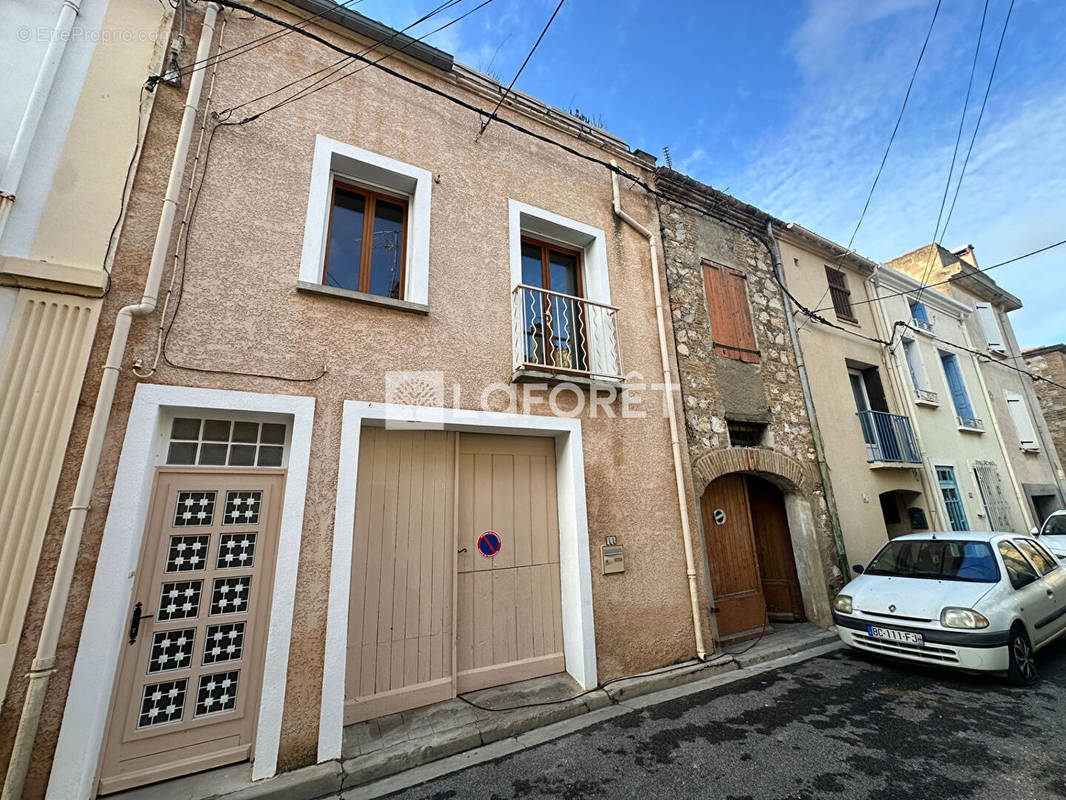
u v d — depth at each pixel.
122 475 2.82
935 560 5.01
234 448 3.36
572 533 4.54
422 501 4.11
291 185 3.89
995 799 2.56
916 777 2.79
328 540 3.35
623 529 4.82
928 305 11.16
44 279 2.88
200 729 2.89
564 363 5.13
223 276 3.43
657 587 4.84
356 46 4.60
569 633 4.43
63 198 3.06
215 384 3.22
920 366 9.88
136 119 3.41
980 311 13.21
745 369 6.71
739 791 2.73
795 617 6.50
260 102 3.95
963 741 3.17
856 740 3.26
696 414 5.96
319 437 3.50
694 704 4.00
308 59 4.29
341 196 4.47
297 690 3.02
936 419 9.66
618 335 5.36
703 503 6.08
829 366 7.94
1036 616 4.47
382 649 3.69
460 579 4.18
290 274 3.70
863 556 6.91
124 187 3.25
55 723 2.46
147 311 3.07
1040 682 4.14
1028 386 14.06
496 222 4.95
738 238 7.54
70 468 2.74
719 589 5.82
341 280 4.25
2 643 2.43
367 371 3.83
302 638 3.11
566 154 5.79
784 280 7.92
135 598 2.86
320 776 2.85
